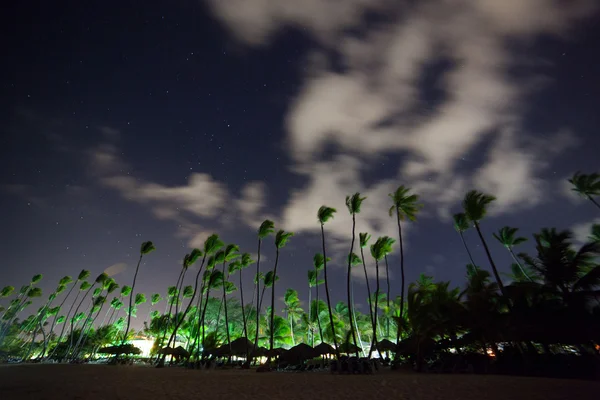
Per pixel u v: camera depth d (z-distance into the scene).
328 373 27.97
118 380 21.08
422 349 28.38
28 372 27.92
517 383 16.14
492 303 25.23
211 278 49.41
